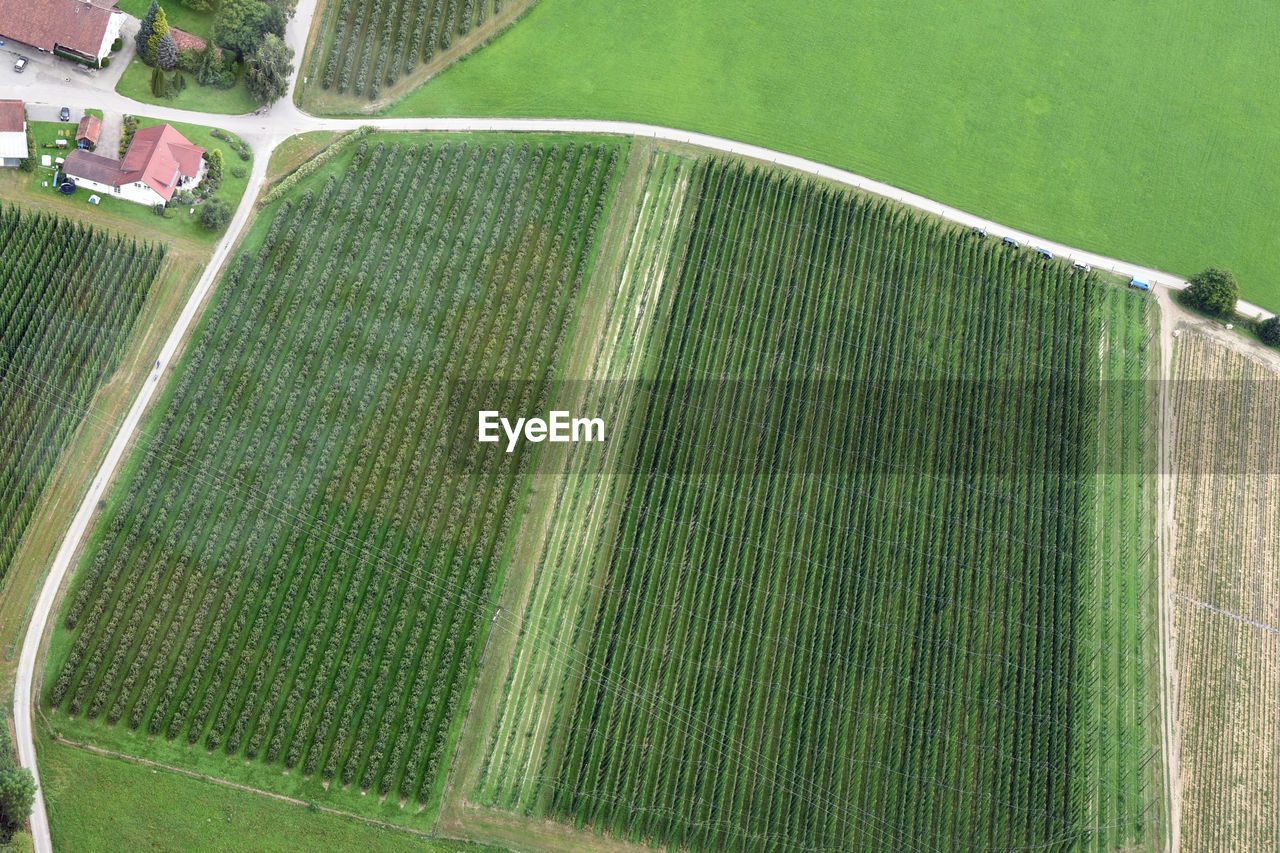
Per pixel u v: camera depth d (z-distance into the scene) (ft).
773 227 430.20
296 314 382.22
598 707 339.57
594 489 373.20
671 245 423.23
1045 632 371.15
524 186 422.82
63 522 338.95
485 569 353.72
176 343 372.79
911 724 351.25
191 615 333.01
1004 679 362.94
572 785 329.31
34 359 355.77
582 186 427.33
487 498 364.99
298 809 314.76
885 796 340.39
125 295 371.35
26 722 312.29
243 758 317.83
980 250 437.99
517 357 390.42
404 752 325.62
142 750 314.14
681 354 400.26
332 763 319.47
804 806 335.47
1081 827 346.13
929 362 411.75
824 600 364.99
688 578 362.53
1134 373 426.92
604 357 398.01
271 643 331.57
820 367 404.36
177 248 387.55
